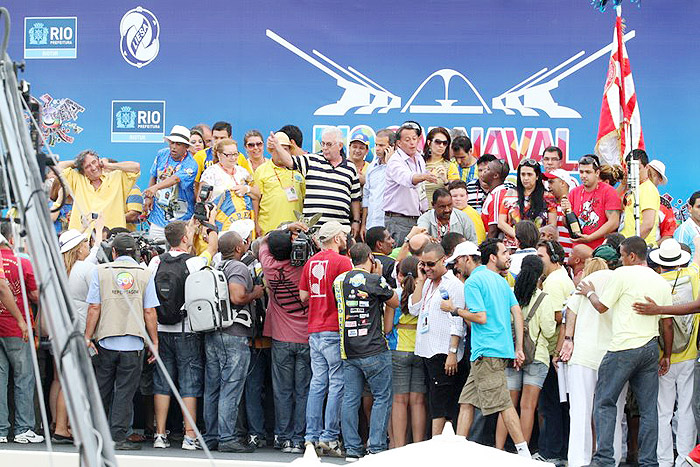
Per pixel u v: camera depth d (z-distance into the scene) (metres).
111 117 25.62
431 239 18.05
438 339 16.78
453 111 24.95
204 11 25.48
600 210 19.80
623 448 17.69
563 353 16.50
